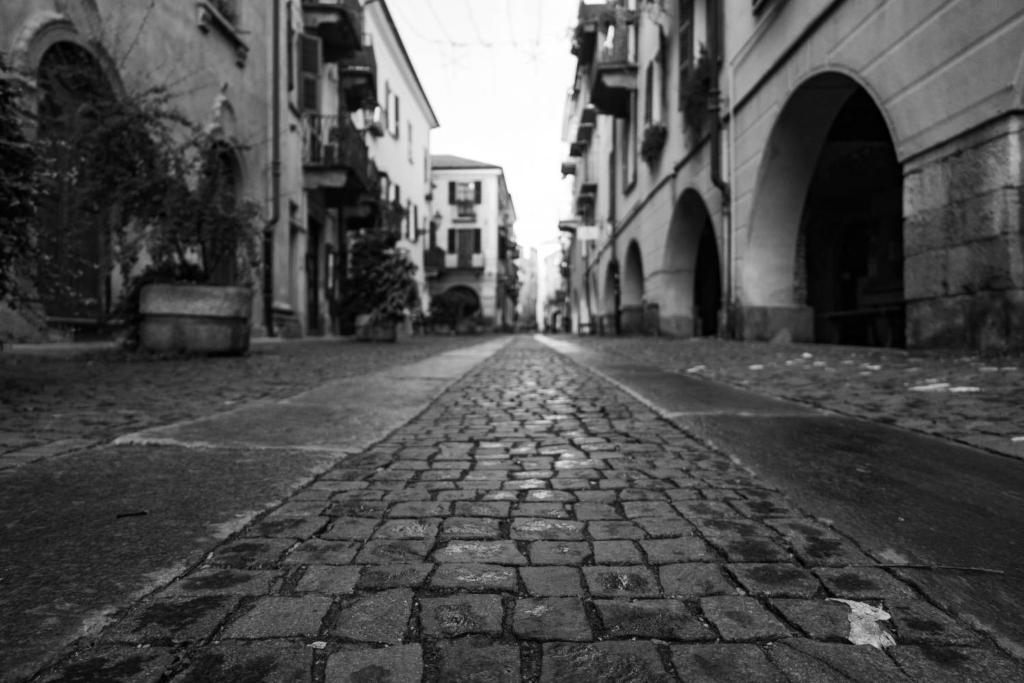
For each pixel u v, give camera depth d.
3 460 2.66
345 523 1.95
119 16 9.48
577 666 1.16
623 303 25.66
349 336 22.27
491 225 53.34
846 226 16.19
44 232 4.63
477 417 4.03
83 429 3.38
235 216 8.38
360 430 3.47
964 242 6.16
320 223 20.08
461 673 1.14
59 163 6.85
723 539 1.80
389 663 1.17
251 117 14.27
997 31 5.75
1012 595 1.44
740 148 12.24
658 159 19.17
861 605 1.40
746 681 1.11
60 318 8.47
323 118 19.33
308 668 1.15
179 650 1.21
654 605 1.40
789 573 1.57
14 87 4.22
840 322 14.47
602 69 22.56
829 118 10.34
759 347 10.35
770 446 3.02
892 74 7.27
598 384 5.86
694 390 5.16
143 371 6.50
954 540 1.79
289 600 1.42
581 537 1.83
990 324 5.87
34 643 1.23
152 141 7.73
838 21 8.46
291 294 17.59
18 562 1.61
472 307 53.47
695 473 2.57
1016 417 3.39
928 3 6.64
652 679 1.12
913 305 6.93
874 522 1.94
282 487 2.32
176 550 1.70
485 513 2.06
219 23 12.45
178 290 8.11
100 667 1.15
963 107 6.16
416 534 1.86
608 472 2.60
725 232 12.97
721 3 13.23
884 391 4.57
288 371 6.89
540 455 2.92
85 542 1.75
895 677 1.13
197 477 2.45
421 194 37.88
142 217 7.77
